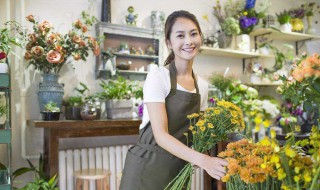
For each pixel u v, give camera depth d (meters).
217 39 3.44
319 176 0.73
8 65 2.28
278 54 3.59
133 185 1.42
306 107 0.88
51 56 2.35
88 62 2.88
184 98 1.39
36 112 2.66
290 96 0.89
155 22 3.09
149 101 1.32
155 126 1.28
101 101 2.82
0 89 2.18
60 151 2.62
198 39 1.32
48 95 2.46
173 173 1.40
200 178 3.16
